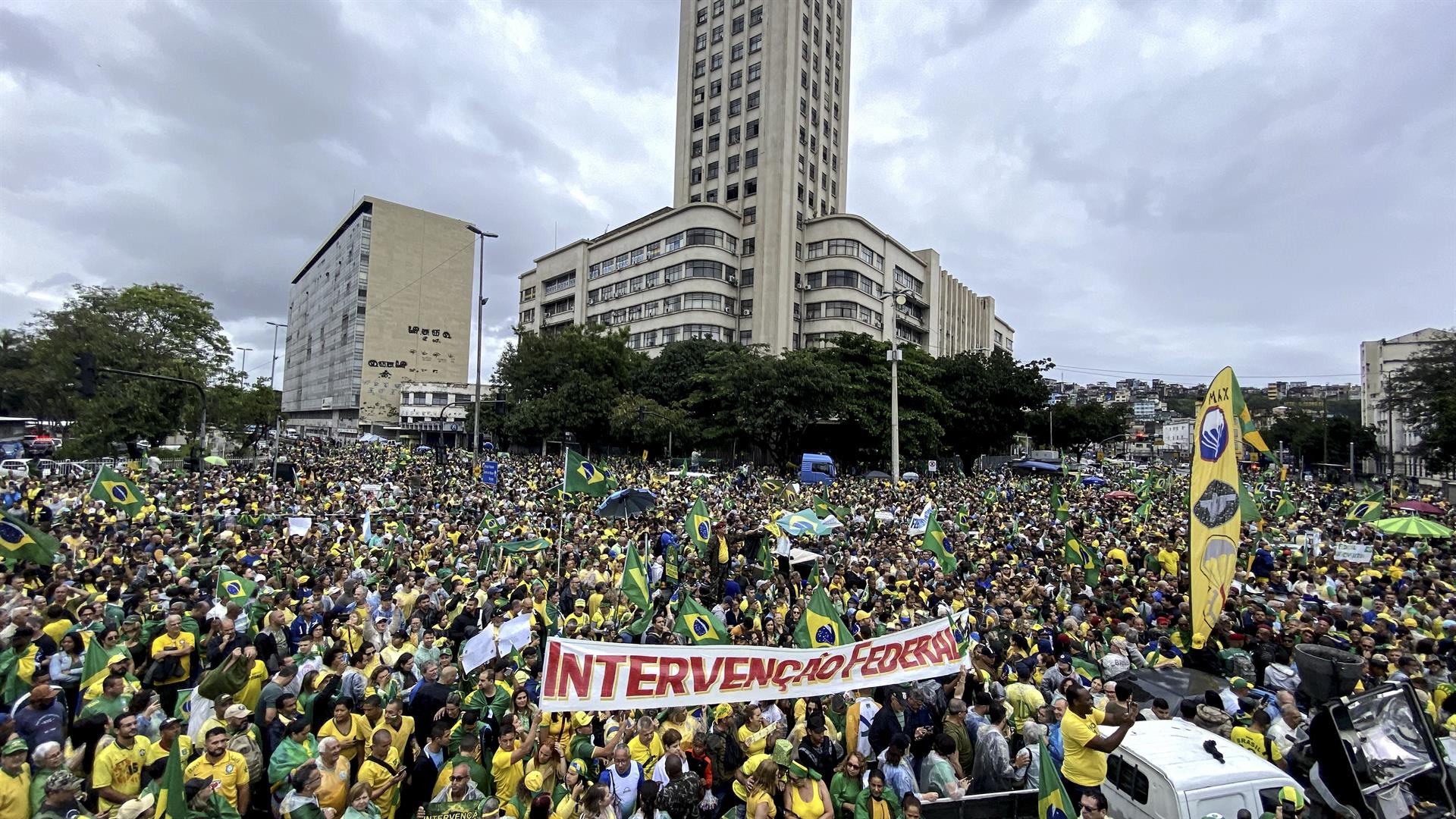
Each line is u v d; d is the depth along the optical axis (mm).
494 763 6547
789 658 6922
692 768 6883
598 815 5551
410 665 8727
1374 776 4516
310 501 23391
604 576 13523
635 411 47438
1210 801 5480
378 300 110438
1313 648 7254
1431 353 48344
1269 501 30922
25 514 16812
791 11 68750
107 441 35438
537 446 62250
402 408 101750
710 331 65688
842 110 78875
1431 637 10352
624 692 6352
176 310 51906
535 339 55531
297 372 162250
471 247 121438
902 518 23734
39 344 50000
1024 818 6211
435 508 22672
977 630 10539
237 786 5977
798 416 44062
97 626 8734
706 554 15383
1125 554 16609
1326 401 113188
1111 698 7566
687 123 76875
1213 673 9773
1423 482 58688
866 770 6621
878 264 72375
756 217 68562
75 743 6320
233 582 11109
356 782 6395
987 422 57125
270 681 7723
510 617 10133
